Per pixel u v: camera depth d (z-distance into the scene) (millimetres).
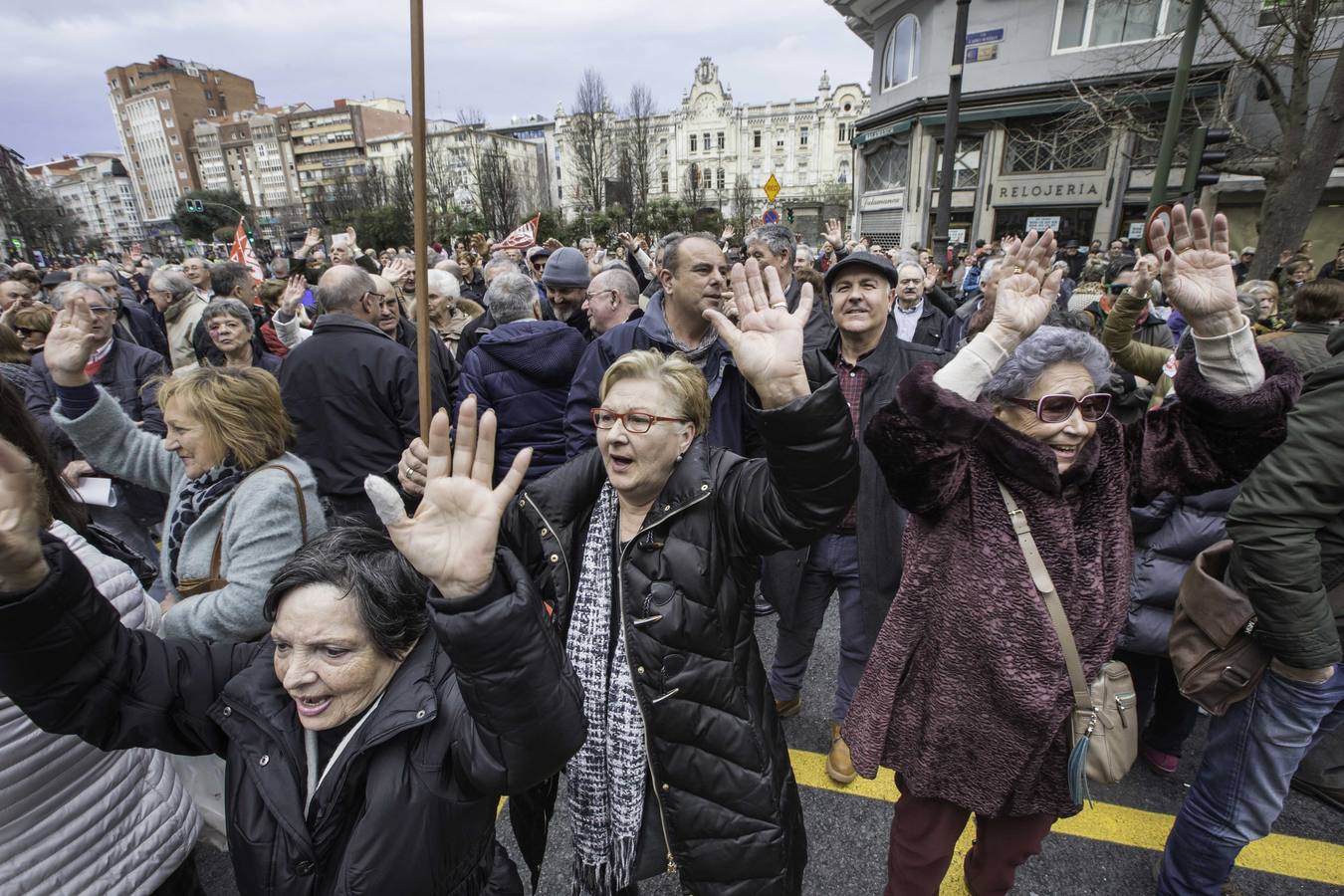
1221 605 1638
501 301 3277
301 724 1148
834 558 2463
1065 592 1424
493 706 971
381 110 88625
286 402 2824
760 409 1250
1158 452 1513
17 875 1133
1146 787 2412
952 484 1427
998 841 1664
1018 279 1299
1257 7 9305
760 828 1493
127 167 111312
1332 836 2186
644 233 33750
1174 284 1376
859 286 2451
